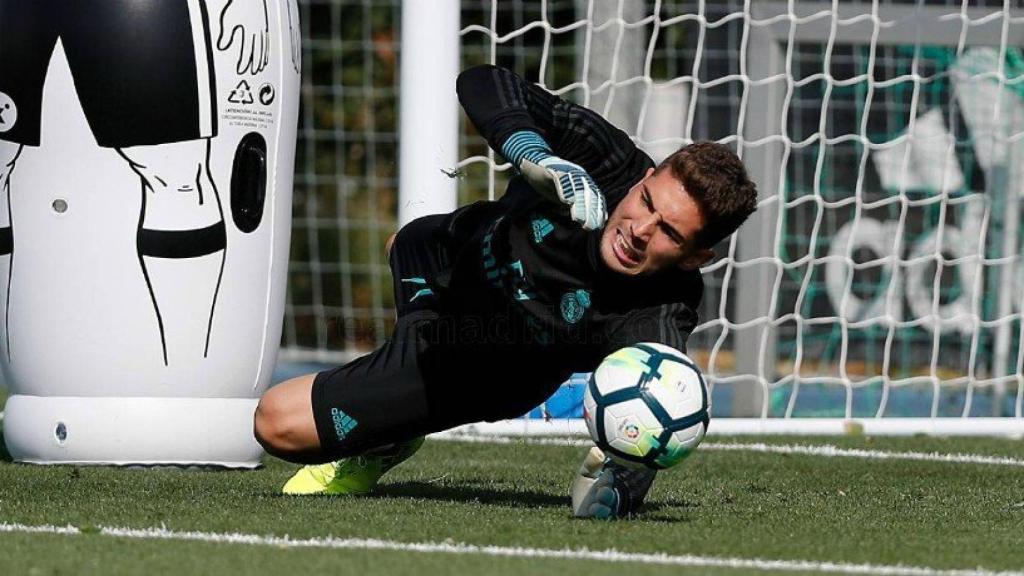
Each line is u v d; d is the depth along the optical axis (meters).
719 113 34.91
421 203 24.83
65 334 19.84
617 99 33.75
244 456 20.81
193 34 19.45
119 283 19.66
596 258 14.61
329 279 46.59
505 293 15.20
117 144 19.41
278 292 21.19
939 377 36.09
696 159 13.92
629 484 15.61
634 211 14.07
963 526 16.12
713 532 14.87
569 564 12.70
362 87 45.97
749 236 32.88
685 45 39.50
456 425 16.84
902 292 35.16
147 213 19.58
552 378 16.31
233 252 20.23
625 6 33.78
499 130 14.48
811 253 29.28
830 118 34.25
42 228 19.72
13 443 20.72
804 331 35.66
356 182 46.62
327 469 17.64
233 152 20.05
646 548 13.70
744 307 33.03
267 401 16.66
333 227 46.59
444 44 24.86
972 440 27.31
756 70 33.03
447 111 24.88
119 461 20.14
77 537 13.82
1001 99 33.41
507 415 16.77
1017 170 33.59
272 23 20.45
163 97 19.36
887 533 15.33
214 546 13.38
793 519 16.27
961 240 34.50
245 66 20.02
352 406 16.42
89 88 19.28
